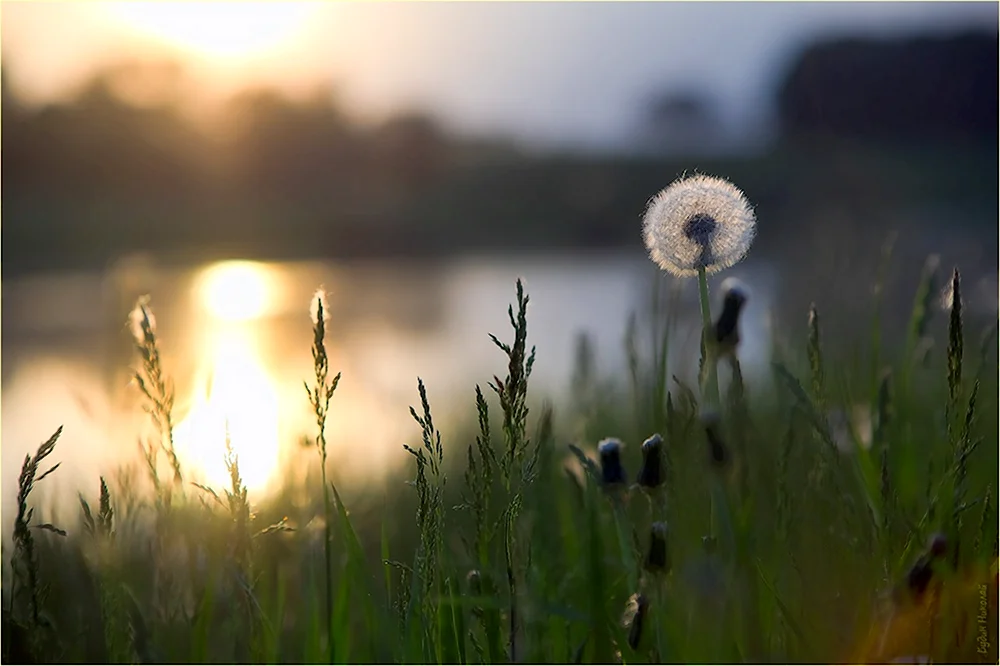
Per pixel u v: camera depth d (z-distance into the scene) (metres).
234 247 40.72
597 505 3.09
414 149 48.69
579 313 13.80
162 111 43.12
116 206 41.91
